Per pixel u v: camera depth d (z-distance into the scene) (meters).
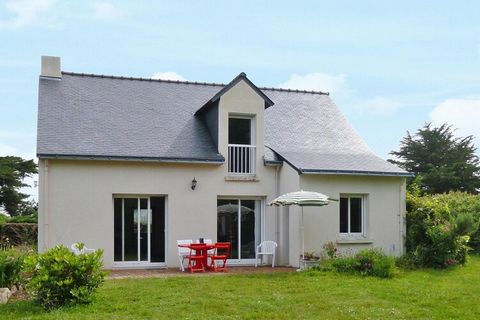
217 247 15.03
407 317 9.53
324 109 21.58
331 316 9.39
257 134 17.48
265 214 17.44
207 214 16.61
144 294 10.90
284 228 17.25
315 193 14.89
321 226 16.78
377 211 17.67
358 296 11.14
